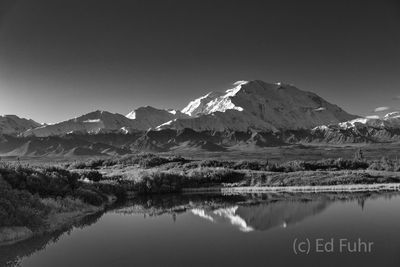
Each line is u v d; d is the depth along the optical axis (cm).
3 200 5300
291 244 4781
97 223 6406
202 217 7069
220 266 3938
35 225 5416
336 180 14038
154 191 13175
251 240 5044
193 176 14575
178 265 3984
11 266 3962
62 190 8031
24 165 8575
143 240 5047
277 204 8925
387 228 5575
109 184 11581
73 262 4072
